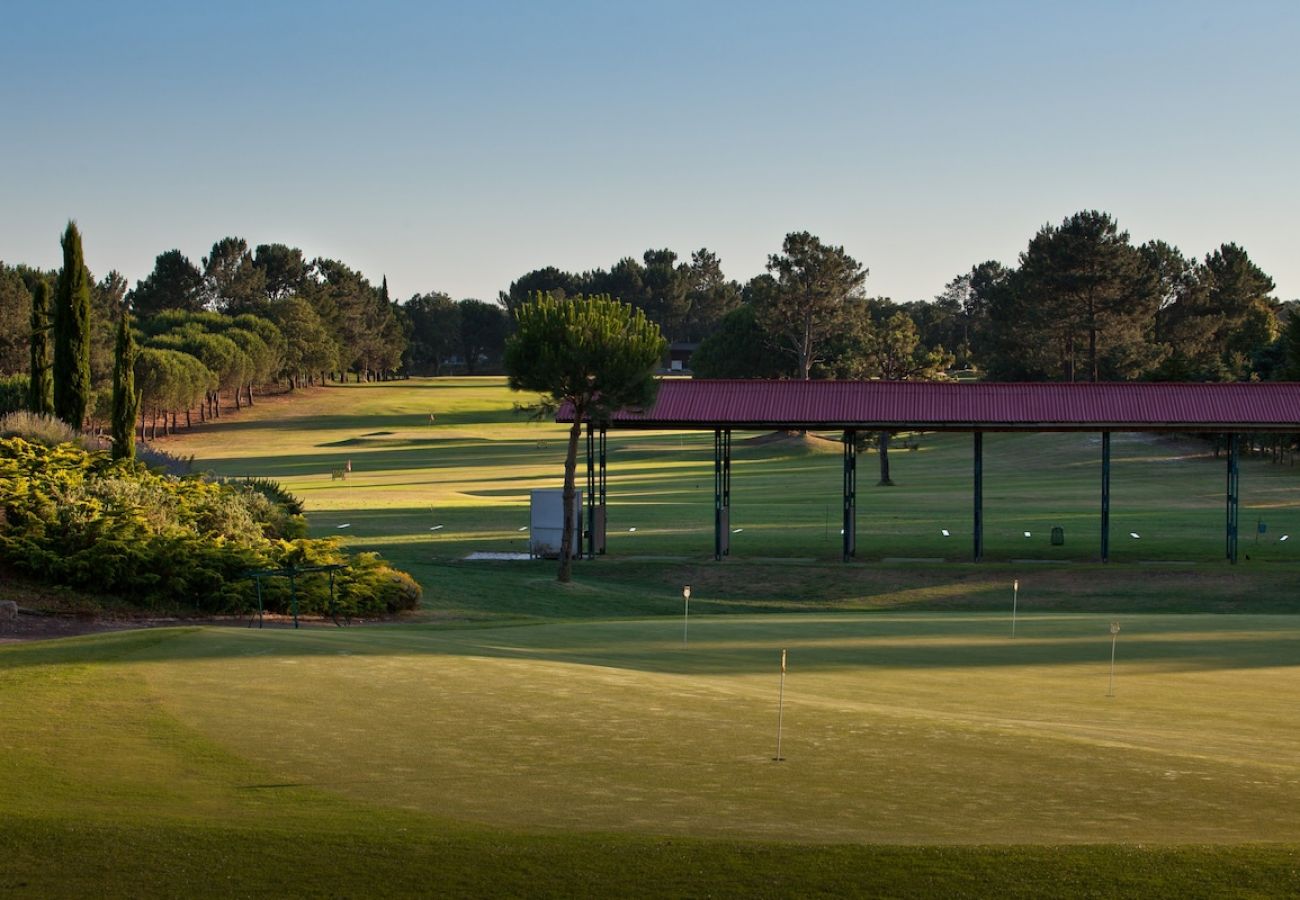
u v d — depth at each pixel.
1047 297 129.12
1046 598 40.41
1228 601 39.44
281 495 42.19
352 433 152.38
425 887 7.92
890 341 102.88
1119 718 14.84
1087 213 126.81
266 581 30.03
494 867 8.26
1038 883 8.01
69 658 15.84
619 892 7.86
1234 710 15.59
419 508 67.75
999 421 46.38
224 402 184.88
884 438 85.56
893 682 17.61
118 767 10.56
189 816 9.22
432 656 17.36
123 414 39.19
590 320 42.00
